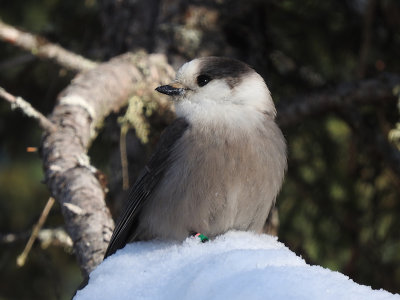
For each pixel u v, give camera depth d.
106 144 8.62
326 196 8.48
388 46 8.41
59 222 8.37
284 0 8.18
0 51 8.96
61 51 7.45
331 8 8.33
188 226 5.96
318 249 8.43
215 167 5.85
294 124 7.99
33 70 8.84
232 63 6.46
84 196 5.68
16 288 9.28
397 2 8.16
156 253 4.79
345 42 8.45
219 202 5.89
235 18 8.16
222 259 3.93
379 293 3.48
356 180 8.44
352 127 8.08
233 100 6.22
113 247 5.49
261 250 4.05
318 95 7.86
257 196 5.97
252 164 5.88
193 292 3.70
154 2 8.34
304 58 8.53
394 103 8.15
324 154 8.56
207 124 6.05
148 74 7.41
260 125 6.09
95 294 4.29
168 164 6.08
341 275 3.75
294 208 8.53
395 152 8.04
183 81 6.42
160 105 7.48
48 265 7.59
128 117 7.14
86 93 6.71
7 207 10.20
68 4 8.98
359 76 7.97
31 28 9.12
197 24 8.08
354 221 8.38
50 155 6.07
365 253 8.40
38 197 10.24
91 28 8.98
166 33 8.01
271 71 8.43
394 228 8.37
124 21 8.40
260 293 3.40
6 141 9.51
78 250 5.44
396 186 8.26
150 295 4.06
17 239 7.46
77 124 6.38
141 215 6.22
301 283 3.46
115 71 7.17
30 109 6.09
